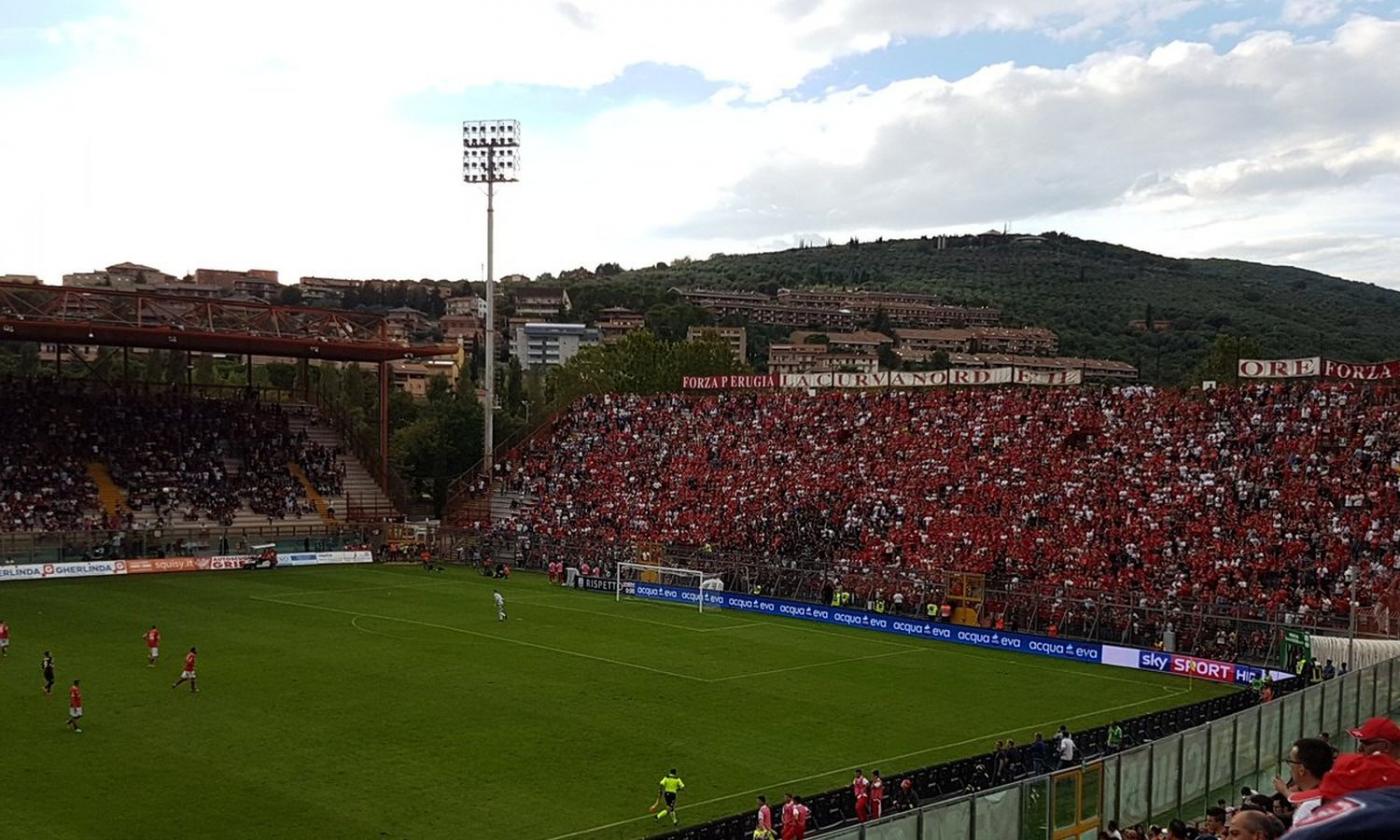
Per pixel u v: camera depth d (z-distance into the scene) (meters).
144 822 33.47
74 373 165.75
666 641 66.81
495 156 109.88
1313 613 59.91
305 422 119.25
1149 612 64.12
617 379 154.38
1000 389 99.94
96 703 47.81
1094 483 80.19
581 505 103.25
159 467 104.19
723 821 30.12
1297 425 76.81
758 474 97.38
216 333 95.44
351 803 35.75
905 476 89.56
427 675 55.16
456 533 104.69
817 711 50.03
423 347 106.62
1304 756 7.84
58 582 85.25
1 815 33.78
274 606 75.81
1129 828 26.39
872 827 24.11
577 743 43.56
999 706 52.06
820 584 78.75
